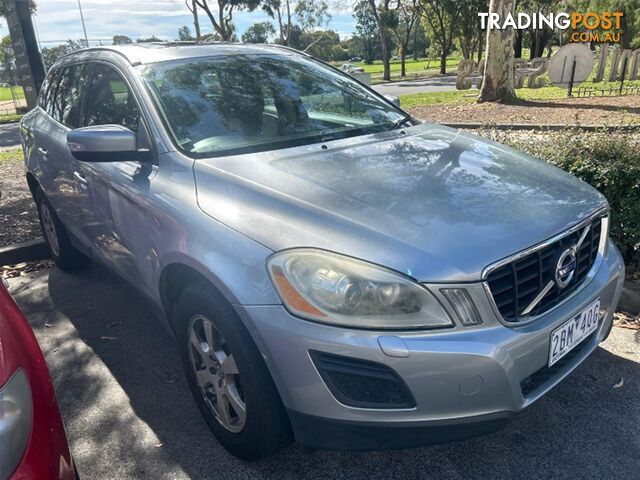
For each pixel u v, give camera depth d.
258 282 2.11
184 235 2.43
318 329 1.98
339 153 2.78
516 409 2.09
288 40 39.19
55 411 1.72
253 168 2.56
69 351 3.52
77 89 3.88
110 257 3.44
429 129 3.37
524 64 21.17
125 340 3.62
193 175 2.61
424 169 2.61
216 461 2.54
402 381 1.94
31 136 4.45
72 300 4.22
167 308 2.81
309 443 2.13
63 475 1.63
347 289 1.97
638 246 3.81
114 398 3.03
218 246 2.27
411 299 1.96
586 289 2.44
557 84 15.59
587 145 4.38
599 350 3.28
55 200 4.12
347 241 2.06
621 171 3.96
